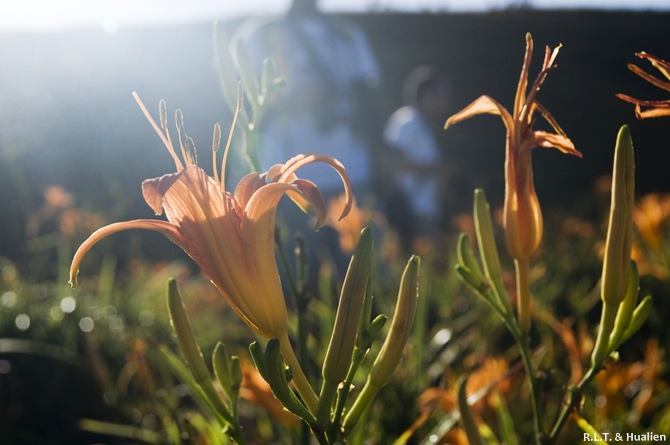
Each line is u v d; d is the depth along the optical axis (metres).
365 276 1.07
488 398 2.09
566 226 5.96
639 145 11.74
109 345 3.85
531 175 1.30
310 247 3.86
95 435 3.41
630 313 1.24
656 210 3.50
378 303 3.11
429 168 5.52
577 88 14.32
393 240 4.70
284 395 1.07
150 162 10.84
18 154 8.72
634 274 1.23
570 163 12.10
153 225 1.11
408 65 16.80
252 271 1.09
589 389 2.53
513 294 2.71
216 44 1.73
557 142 1.27
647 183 11.25
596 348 1.26
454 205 6.01
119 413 3.16
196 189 1.07
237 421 1.21
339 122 4.12
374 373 1.13
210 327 4.36
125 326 4.21
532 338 3.71
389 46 17.23
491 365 2.24
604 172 12.07
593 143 13.23
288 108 4.03
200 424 2.20
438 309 4.04
